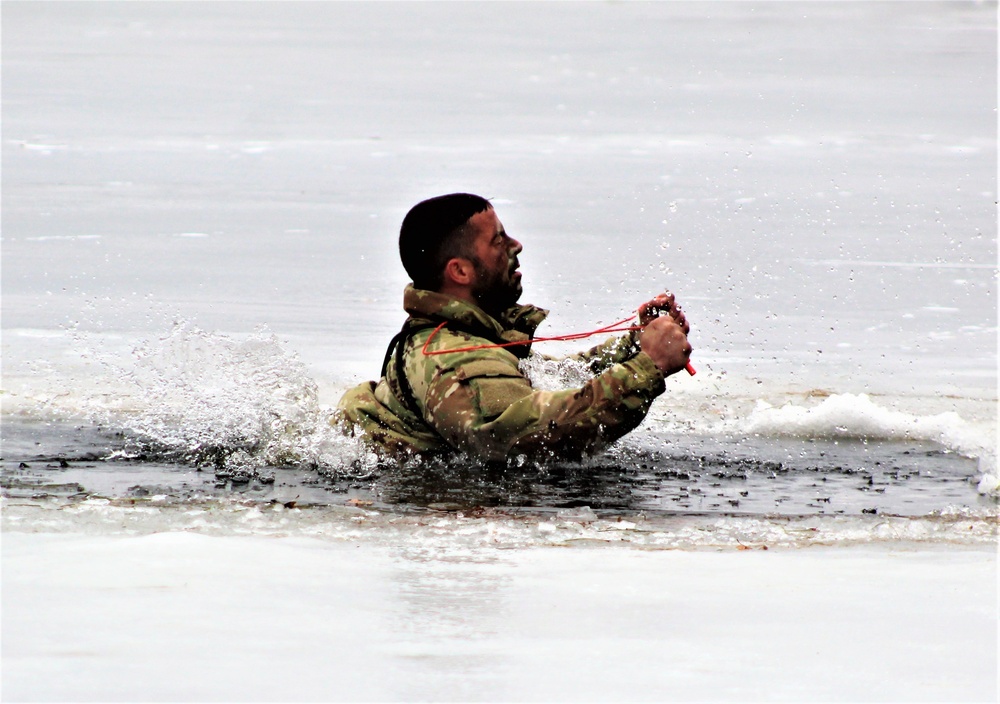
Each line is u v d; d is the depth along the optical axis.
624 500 17.09
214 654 9.56
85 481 17.83
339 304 35.34
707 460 20.16
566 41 148.50
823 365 28.36
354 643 9.90
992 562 12.98
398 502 16.70
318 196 57.53
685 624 10.60
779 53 133.00
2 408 23.09
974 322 33.31
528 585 11.83
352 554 13.06
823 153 69.25
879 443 21.89
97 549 12.81
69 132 77.56
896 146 71.75
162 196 56.97
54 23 169.38
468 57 130.88
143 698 8.65
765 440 21.97
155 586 11.45
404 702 8.68
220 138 76.62
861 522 15.34
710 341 30.81
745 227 48.78
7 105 89.44
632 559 13.06
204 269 40.62
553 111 90.06
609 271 40.16
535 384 20.97
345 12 196.88
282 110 91.00
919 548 13.80
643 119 85.25
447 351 19.08
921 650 9.94
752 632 10.35
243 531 14.17
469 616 10.75
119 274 39.44
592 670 9.37
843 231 47.88
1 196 55.50
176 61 125.94
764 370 27.73
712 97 97.31
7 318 32.28
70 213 51.78
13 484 17.44
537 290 36.94
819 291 37.22
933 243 45.38
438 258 19.59
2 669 9.20
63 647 9.68
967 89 102.50
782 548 13.75
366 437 19.80
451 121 85.12
